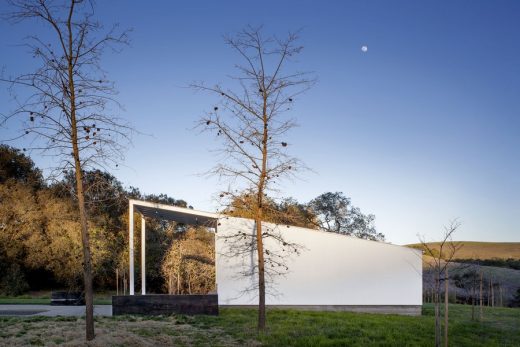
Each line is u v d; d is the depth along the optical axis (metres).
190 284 30.83
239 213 20.89
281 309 20.42
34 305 23.28
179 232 38.84
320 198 49.59
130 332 13.31
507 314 22.22
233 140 14.30
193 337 13.30
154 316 16.86
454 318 19.73
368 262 21.39
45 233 36.19
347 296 21.12
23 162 39.03
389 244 21.56
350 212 49.53
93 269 34.22
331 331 14.77
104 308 20.64
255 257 20.75
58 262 35.03
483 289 36.84
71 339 12.19
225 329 14.59
